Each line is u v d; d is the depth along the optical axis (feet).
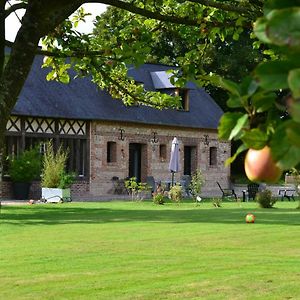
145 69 154.20
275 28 4.50
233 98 5.31
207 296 32.19
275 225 66.28
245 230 61.00
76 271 38.47
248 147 5.19
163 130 147.84
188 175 152.56
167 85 150.30
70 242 51.03
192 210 90.58
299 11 4.47
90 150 132.77
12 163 118.21
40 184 122.93
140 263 41.45
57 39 25.58
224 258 43.78
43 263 41.11
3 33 18.57
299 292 33.06
